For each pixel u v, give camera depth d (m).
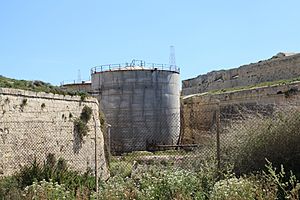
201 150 13.30
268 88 29.34
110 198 8.55
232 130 13.27
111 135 37.50
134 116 37.94
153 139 37.34
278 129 11.75
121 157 25.95
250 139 12.03
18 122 17.25
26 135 17.66
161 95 39.00
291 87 27.08
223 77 50.66
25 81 20.81
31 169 14.02
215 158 11.71
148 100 38.34
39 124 18.61
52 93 20.06
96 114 23.81
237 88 43.53
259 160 11.66
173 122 39.25
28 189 9.44
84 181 13.22
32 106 18.33
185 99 42.19
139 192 8.70
